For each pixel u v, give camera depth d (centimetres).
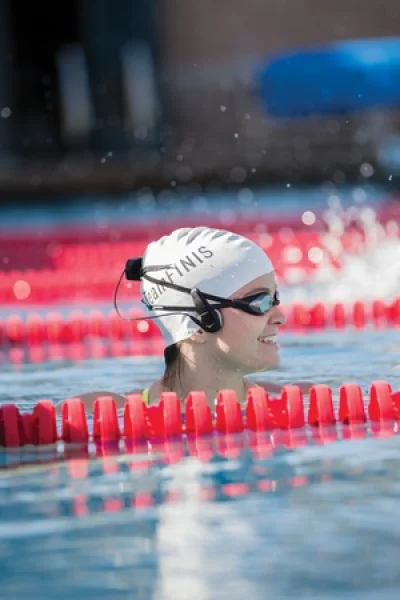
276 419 1195
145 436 1153
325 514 820
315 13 7531
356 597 643
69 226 4706
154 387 1320
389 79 5681
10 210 5597
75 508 871
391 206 4659
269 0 7475
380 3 7650
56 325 2286
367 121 6519
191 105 7012
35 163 6788
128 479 964
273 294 1283
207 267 1257
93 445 1132
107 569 712
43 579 699
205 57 7425
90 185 5791
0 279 3234
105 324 2284
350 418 1196
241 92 7025
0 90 7019
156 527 802
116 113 6888
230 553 735
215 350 1271
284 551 735
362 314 2327
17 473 1016
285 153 6688
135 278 1344
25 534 803
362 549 732
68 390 1545
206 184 5822
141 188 5778
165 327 1301
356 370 1611
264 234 4009
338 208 4728
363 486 899
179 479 954
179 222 4609
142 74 6869
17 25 7219
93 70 6938
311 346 1941
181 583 681
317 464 990
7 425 1149
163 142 6881
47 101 7050
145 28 7050
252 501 865
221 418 1177
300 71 5819
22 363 1925
